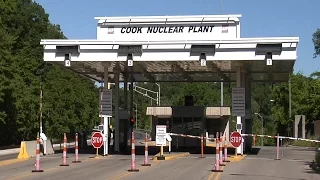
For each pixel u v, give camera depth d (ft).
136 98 408.05
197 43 92.12
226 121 159.84
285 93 224.53
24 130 145.28
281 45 89.92
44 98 143.64
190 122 132.98
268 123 335.67
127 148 118.73
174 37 96.12
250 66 107.96
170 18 95.96
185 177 56.90
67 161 81.71
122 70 118.73
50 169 67.00
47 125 143.74
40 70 197.98
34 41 203.62
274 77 135.74
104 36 97.66
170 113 139.03
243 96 99.66
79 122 152.97
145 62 99.19
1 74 130.11
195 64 104.47
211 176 58.23
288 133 209.97
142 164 75.41
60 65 109.70
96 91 220.64
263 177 58.34
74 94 150.41
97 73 125.29
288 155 104.12
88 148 131.44
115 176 57.57
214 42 91.76
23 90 140.26
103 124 100.58
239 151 100.07
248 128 120.57
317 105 182.91
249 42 90.94
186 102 144.36
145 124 354.13
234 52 91.66
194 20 95.71
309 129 191.93
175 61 95.25
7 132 152.25
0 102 130.00
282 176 60.08
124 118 114.62
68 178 55.26
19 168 69.41
